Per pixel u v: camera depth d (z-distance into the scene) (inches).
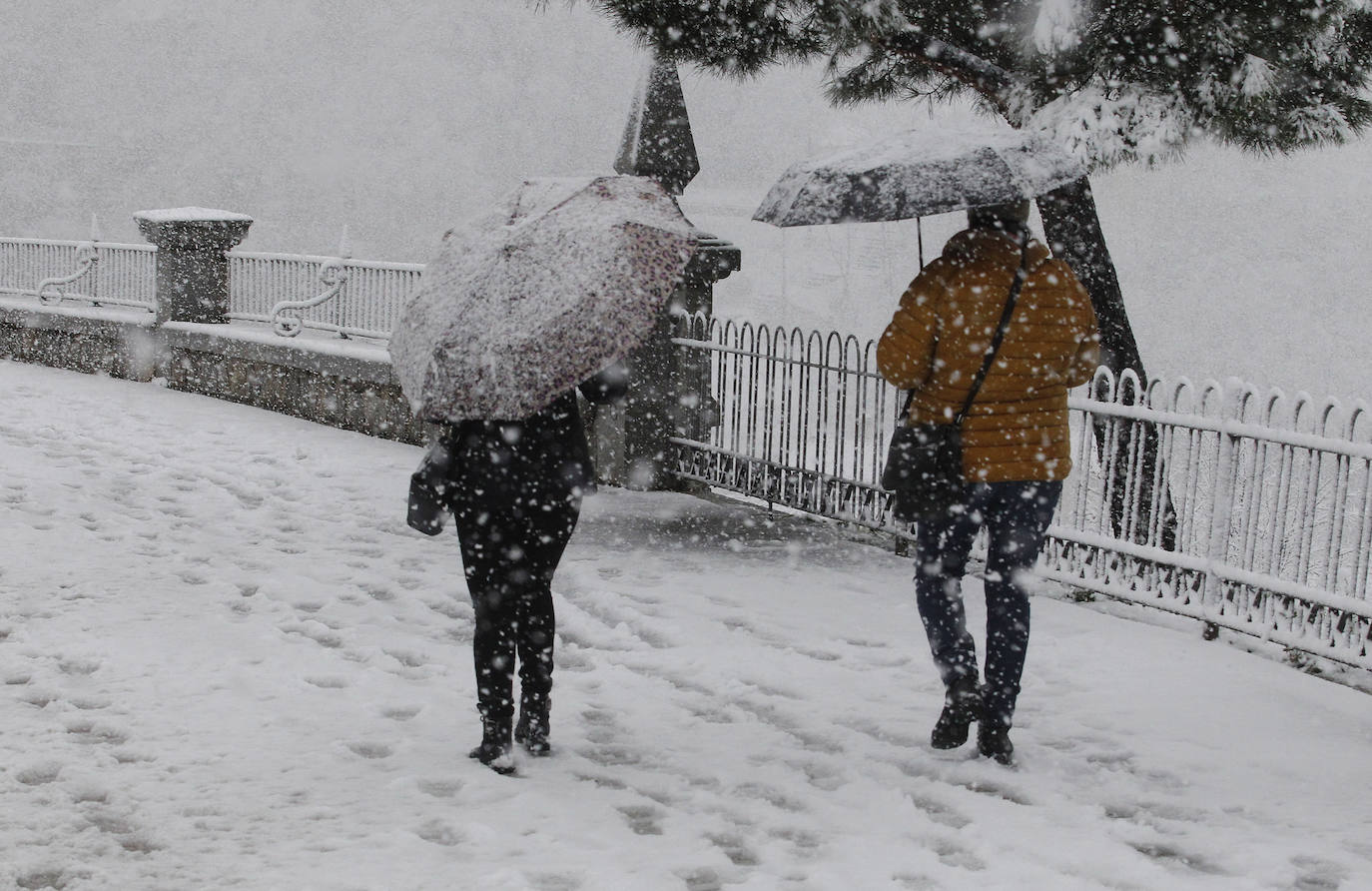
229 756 183.3
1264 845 160.4
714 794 175.6
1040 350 176.9
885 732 199.3
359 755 186.7
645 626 257.8
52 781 173.3
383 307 538.0
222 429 496.4
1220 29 290.8
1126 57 302.2
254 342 550.6
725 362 389.7
